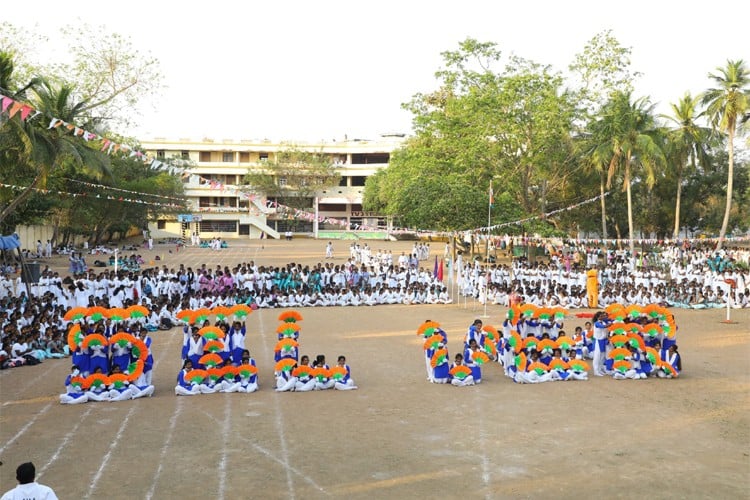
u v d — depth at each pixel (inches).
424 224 1460.4
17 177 1072.8
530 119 1596.9
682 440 443.5
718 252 1576.0
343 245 2733.8
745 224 2237.9
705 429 467.8
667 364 624.4
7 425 468.1
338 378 576.4
